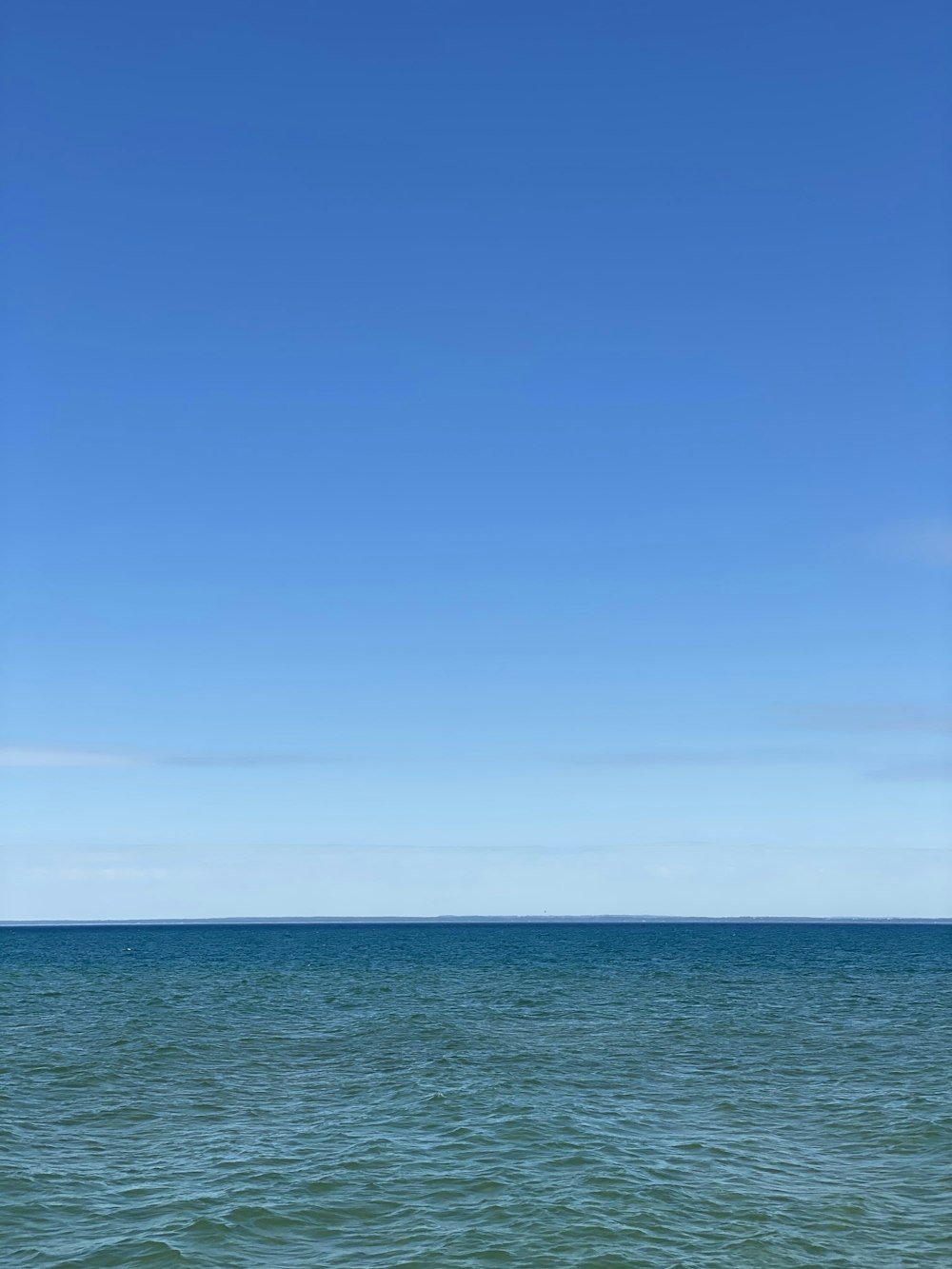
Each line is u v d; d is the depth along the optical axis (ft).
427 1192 81.92
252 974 338.75
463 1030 175.11
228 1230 73.15
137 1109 112.27
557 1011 206.18
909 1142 96.27
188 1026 183.21
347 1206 78.54
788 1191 81.87
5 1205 78.28
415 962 411.34
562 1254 68.23
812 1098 116.88
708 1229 72.95
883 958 447.83
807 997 239.91
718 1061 142.61
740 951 526.57
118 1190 82.48
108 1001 237.86
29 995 255.70
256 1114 109.70
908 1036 167.94
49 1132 101.55
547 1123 103.71
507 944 645.92
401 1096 118.32
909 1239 70.90
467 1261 67.00
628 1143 96.37
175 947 622.54
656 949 556.51
